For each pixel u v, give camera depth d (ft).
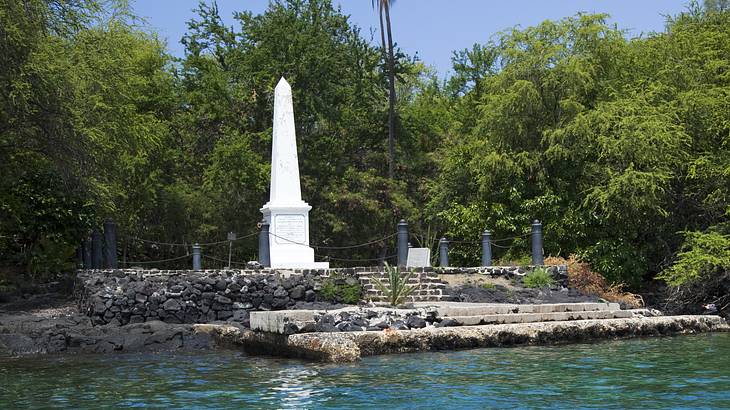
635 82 107.24
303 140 140.26
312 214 138.10
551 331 60.85
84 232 87.92
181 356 58.13
